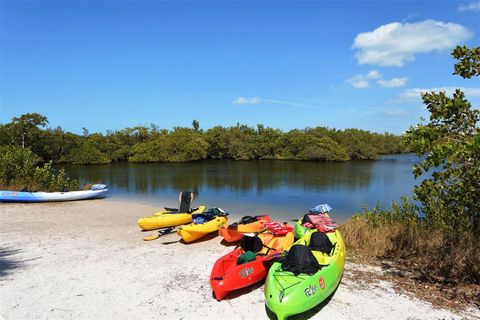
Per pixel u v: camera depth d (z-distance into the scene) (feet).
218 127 267.18
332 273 24.73
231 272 24.58
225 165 192.85
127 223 49.55
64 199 69.26
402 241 34.32
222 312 22.80
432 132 24.27
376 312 22.62
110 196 83.61
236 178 128.98
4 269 29.99
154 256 34.04
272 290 21.57
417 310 22.85
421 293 25.31
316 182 116.67
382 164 195.21
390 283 27.12
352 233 37.47
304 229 36.76
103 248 36.47
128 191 94.32
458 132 26.18
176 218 44.65
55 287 26.40
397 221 41.86
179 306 23.58
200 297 24.94
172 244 38.40
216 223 41.50
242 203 76.43
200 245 38.11
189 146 222.48
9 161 73.46
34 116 191.72
